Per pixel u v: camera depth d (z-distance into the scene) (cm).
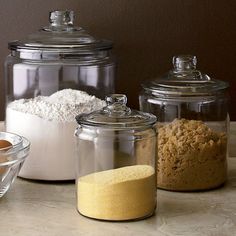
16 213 170
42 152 185
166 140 181
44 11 205
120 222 166
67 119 183
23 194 180
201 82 183
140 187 166
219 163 183
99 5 205
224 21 207
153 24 206
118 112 169
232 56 209
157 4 206
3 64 206
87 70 190
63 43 187
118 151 170
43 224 165
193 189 182
